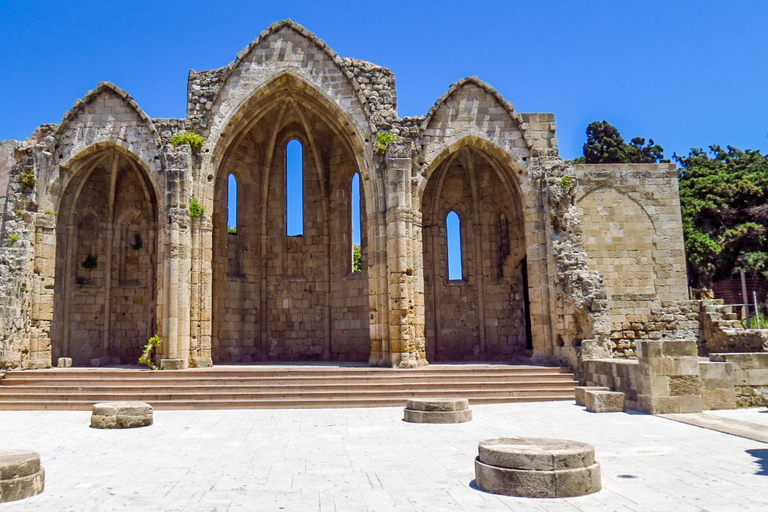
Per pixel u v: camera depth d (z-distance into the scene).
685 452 11.70
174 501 8.67
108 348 28.97
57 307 27.17
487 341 29.77
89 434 14.71
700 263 45.69
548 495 8.61
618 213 30.67
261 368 23.80
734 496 8.54
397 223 24.39
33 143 26.19
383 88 26.19
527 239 25.83
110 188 29.61
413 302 24.48
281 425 15.91
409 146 25.08
